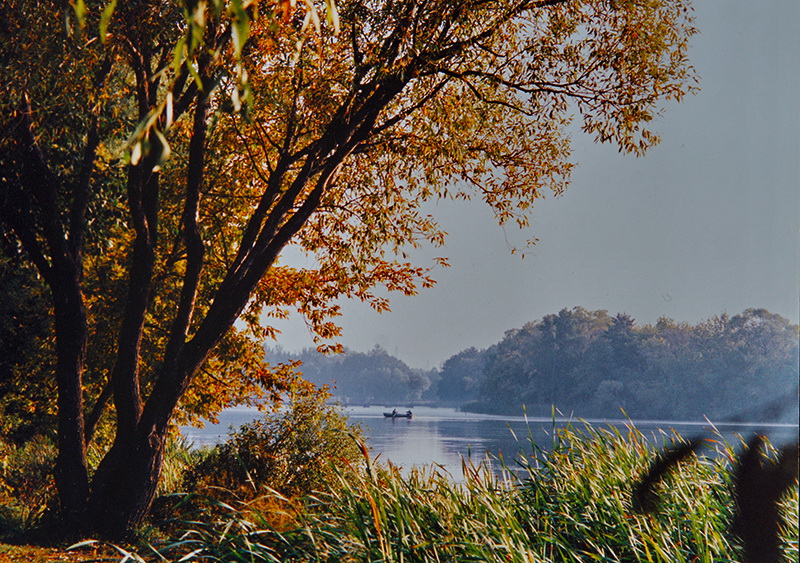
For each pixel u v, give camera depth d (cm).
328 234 1546
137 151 167
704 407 9306
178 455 2006
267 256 1170
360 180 1459
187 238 1215
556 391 13938
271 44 1026
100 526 1067
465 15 1123
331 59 1218
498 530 558
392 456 3919
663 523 588
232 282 1181
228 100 993
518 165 1359
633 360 11944
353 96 1164
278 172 1259
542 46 1209
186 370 1145
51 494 1214
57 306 1158
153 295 1535
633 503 589
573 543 610
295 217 1183
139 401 1159
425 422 11306
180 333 1175
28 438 1619
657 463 593
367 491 573
